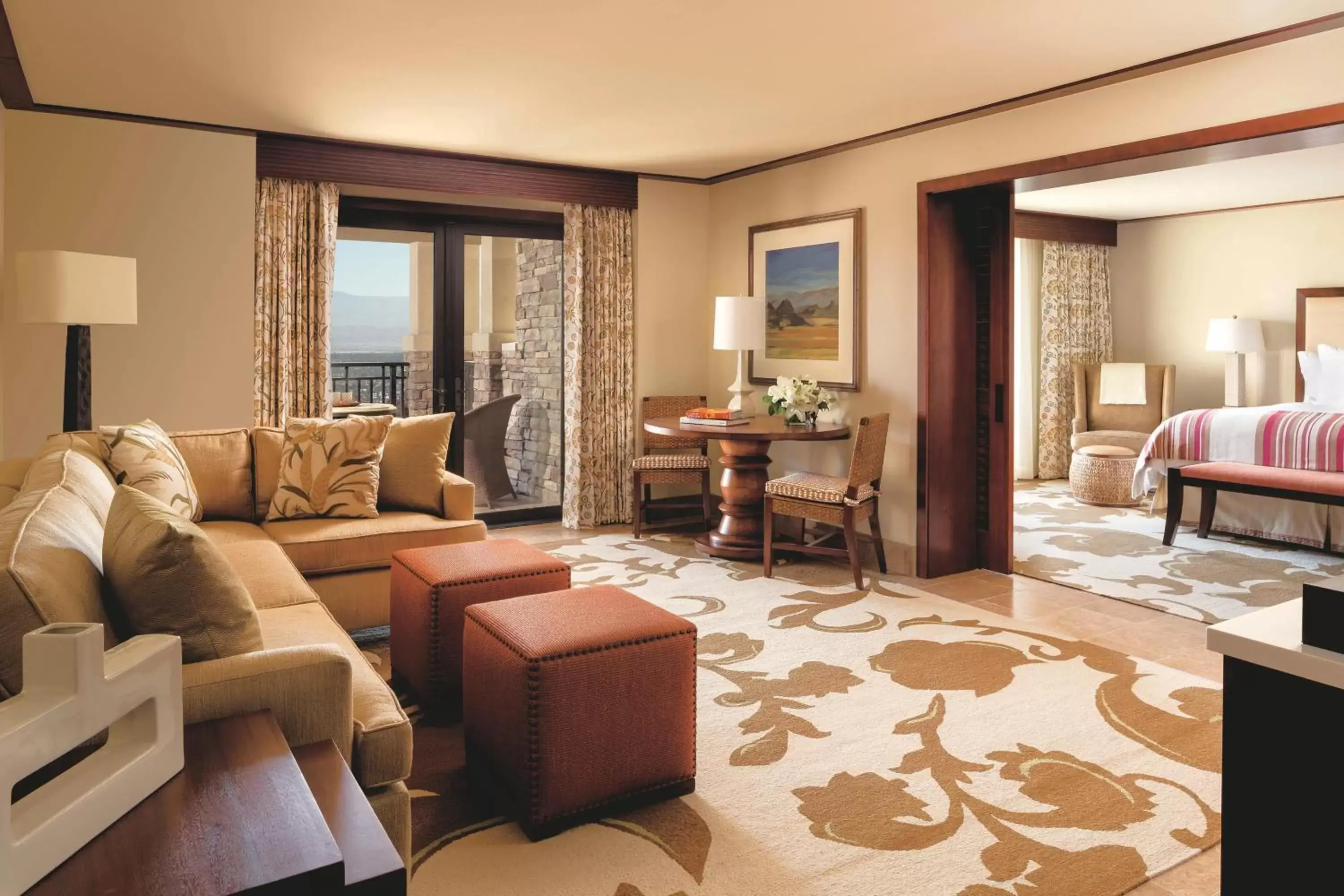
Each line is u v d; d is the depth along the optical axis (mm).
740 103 4375
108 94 4219
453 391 6020
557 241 6301
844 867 2137
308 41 3502
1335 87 3230
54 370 4539
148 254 4684
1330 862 1154
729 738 2857
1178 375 8258
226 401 4898
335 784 1494
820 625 4031
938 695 3213
